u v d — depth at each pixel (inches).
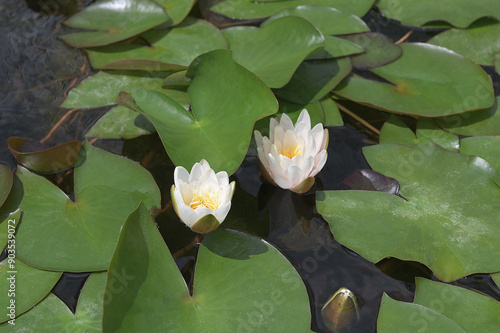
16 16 54.6
